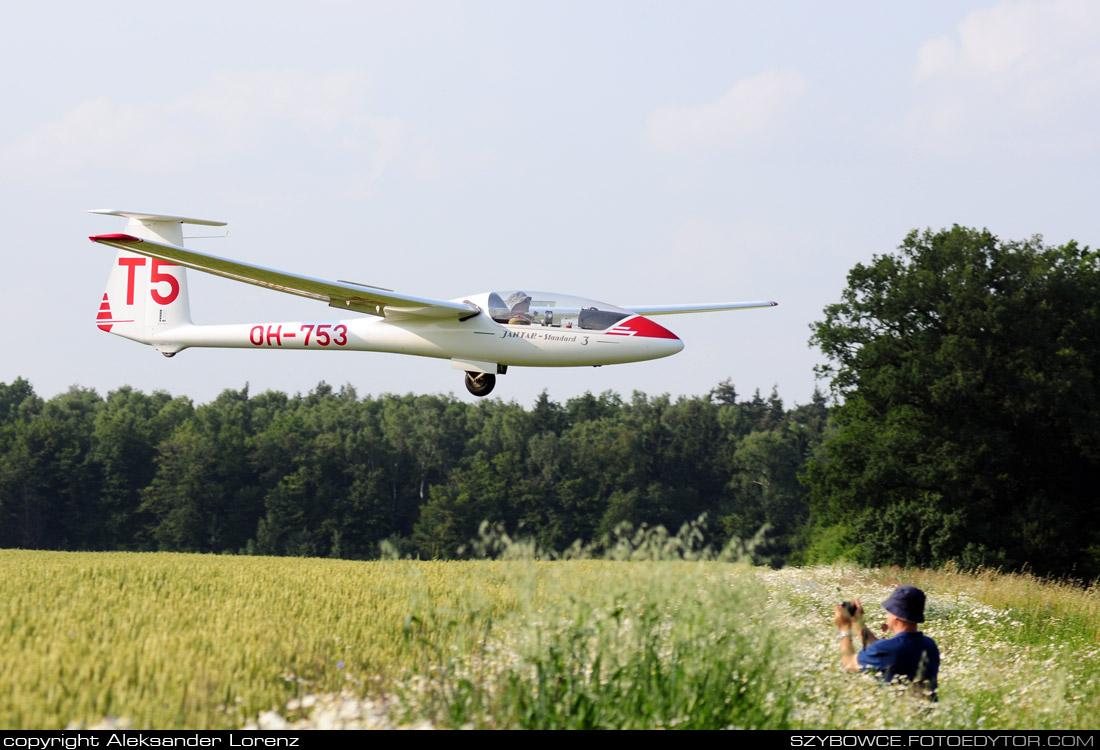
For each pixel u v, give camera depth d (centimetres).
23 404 19175
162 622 1134
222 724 740
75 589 1427
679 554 870
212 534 13350
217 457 13962
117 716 734
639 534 877
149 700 777
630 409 19912
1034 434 5675
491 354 2427
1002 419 5722
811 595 1992
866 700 935
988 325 5566
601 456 14788
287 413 17638
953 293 5600
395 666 952
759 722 840
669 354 2341
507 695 816
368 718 722
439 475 15625
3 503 13225
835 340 6072
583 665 859
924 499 5553
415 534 13112
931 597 2331
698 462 15925
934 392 5491
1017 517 5422
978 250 5762
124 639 986
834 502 6003
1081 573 5312
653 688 831
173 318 2975
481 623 1023
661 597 860
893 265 6059
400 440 15362
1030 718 1030
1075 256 6066
